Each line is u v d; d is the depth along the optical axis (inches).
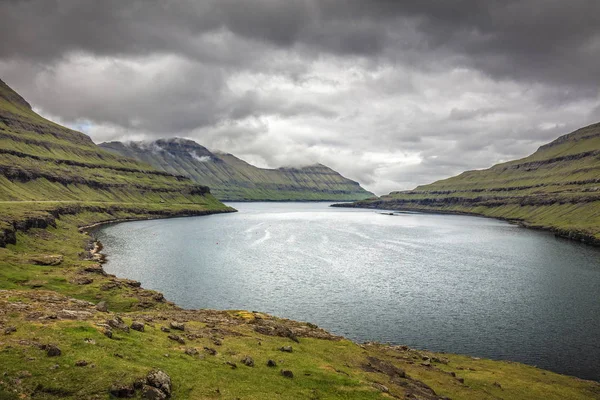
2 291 2289.6
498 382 2306.8
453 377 2294.5
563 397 2177.7
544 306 4234.7
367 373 1980.8
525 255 7598.4
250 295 4485.7
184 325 2268.7
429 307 4168.3
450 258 7145.7
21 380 1201.4
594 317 3892.7
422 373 2289.6
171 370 1492.4
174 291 4598.9
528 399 2091.5
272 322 2790.4
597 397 2224.4
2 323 1604.3
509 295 4645.7
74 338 1531.7
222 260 6569.9
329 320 3740.2
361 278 5403.5
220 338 2127.2
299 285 4965.6
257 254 7244.1
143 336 1825.8
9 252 4923.7
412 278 5457.7
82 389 1214.3
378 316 3873.0
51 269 4286.4
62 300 2252.7
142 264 6107.3
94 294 3580.2
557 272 5964.6
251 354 1919.3
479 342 3292.3
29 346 1401.3
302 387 1609.3
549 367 2881.4
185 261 6422.2
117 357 1465.3
